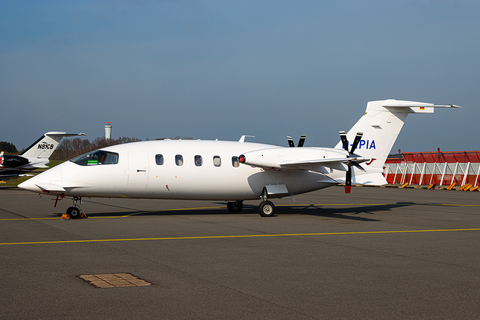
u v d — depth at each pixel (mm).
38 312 5484
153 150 16656
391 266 8492
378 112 19500
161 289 6621
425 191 37281
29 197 26828
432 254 9781
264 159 16672
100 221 15188
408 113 19609
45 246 10141
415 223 15695
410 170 44656
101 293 6355
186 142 17547
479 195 32312
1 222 14594
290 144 18875
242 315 5504
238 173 17375
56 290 6477
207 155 17188
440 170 42031
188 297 6230
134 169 16109
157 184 16438
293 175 18188
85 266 8102
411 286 7027
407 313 5691
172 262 8570
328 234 12734
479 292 6723
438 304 6094
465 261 9047
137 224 14500
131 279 7203
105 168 15828
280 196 18219
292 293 6516
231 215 17891
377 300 6238
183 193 17000
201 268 8086
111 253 9391
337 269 8172
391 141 19672
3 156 32875
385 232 13312
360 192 35812
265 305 5922
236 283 7047
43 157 35406
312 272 7898
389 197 29953
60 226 13711
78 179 15555
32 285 6730
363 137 19359
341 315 5562
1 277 7203
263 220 16203
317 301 6141
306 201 26359
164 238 11602
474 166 39156
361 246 10742
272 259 9000
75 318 5293
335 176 18906
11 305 5746
